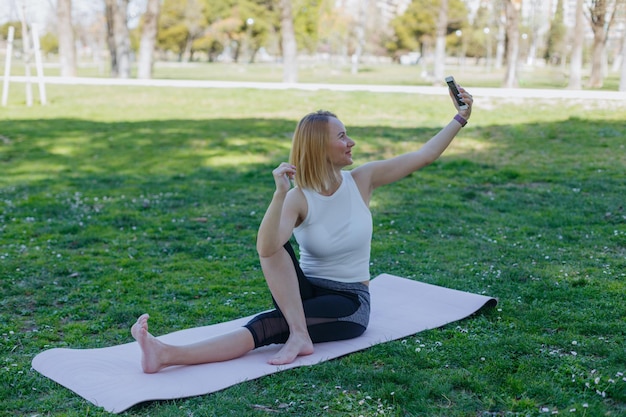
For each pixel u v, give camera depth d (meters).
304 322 4.09
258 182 10.42
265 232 3.93
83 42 78.19
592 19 26.16
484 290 5.52
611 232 7.33
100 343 4.57
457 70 55.34
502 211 8.53
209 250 6.96
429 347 4.26
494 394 3.58
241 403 3.50
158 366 3.84
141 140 14.01
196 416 3.38
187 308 5.25
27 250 6.92
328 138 4.16
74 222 8.05
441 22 31.75
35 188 10.07
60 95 21.20
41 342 4.56
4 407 3.58
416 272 6.12
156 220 8.20
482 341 4.32
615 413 3.35
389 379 3.79
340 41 68.50
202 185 10.22
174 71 48.34
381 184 4.55
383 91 20.77
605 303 5.07
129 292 5.68
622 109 15.99
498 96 18.14
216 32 64.31
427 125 15.37
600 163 11.13
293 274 4.09
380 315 4.79
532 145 12.84
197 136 14.33
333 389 3.67
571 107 16.47
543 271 5.96
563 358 4.02
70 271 6.21
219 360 3.99
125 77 29.58
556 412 3.37
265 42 62.38
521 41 50.69
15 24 62.12
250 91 21.08
